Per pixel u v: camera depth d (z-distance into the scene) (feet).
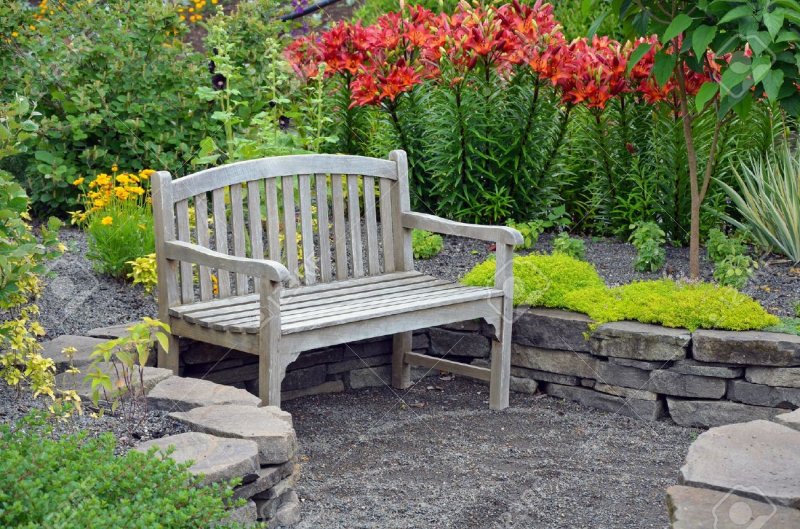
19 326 10.95
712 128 16.62
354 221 14.43
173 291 12.53
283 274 11.01
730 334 13.01
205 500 7.89
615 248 17.12
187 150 19.07
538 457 12.24
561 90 16.88
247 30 22.53
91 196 16.52
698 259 15.33
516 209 17.13
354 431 13.12
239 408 10.46
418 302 12.78
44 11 21.42
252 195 13.32
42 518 7.10
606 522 10.37
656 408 13.52
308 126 18.39
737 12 12.37
